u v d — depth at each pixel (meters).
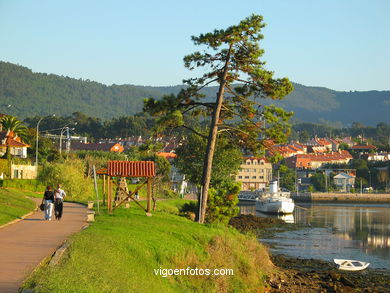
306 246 55.84
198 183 81.50
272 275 34.94
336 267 42.56
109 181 40.44
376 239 63.62
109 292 16.28
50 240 24.06
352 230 74.69
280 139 43.22
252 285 30.12
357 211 123.00
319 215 108.50
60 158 106.75
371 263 45.97
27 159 95.94
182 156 82.12
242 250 33.53
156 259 24.23
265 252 37.78
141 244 24.84
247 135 44.38
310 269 41.00
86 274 16.78
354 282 37.31
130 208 45.66
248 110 44.03
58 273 16.11
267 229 74.00
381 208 136.50
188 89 44.12
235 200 53.22
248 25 42.41
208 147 43.19
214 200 51.94
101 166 96.50
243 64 43.44
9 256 19.81
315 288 33.69
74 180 68.38
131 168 39.66
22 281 15.95
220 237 32.62
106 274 17.86
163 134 45.72
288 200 113.19
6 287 15.24
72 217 36.06
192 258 26.77
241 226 74.81
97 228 27.97
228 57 43.22
